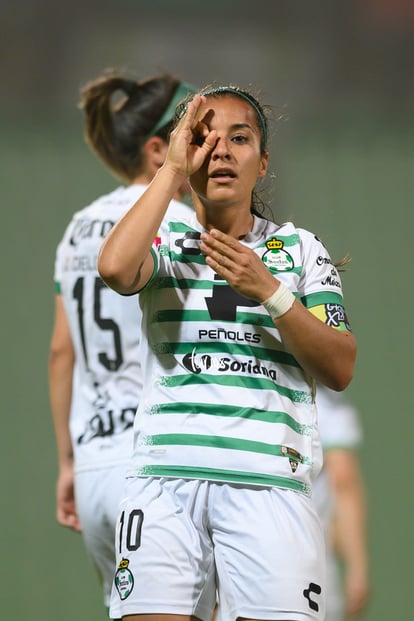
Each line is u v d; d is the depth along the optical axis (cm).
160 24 3716
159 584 949
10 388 3011
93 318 1358
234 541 959
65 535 2767
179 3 3716
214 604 992
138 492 989
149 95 1445
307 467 994
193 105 995
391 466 2955
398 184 3384
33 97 3519
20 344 3070
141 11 3712
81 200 3275
